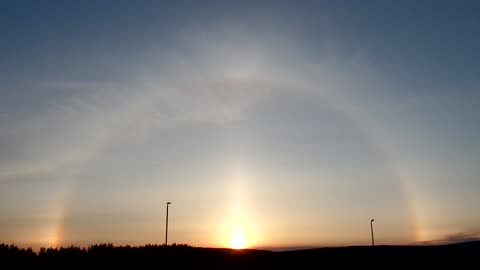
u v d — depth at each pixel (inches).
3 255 2089.1
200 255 2687.0
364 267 2561.5
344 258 2987.2
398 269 2468.0
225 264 2477.9
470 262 2691.9
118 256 2374.5
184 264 2320.4
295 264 2652.6
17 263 1995.6
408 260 2854.3
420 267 2529.5
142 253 2532.0
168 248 2805.1
